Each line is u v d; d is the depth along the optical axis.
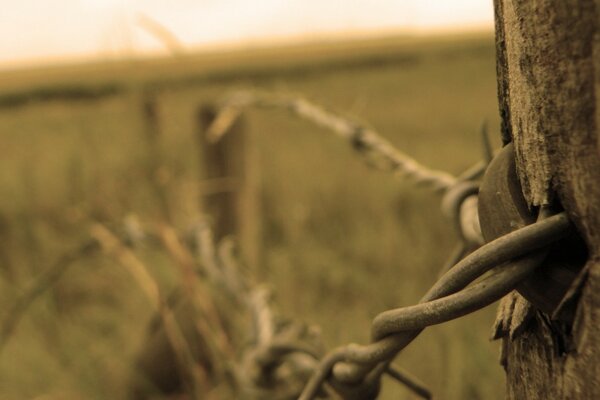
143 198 1.34
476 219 0.44
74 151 2.02
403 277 1.33
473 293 0.33
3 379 1.21
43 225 1.90
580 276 0.31
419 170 0.73
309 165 2.58
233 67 14.03
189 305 1.08
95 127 1.92
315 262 1.48
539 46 0.31
